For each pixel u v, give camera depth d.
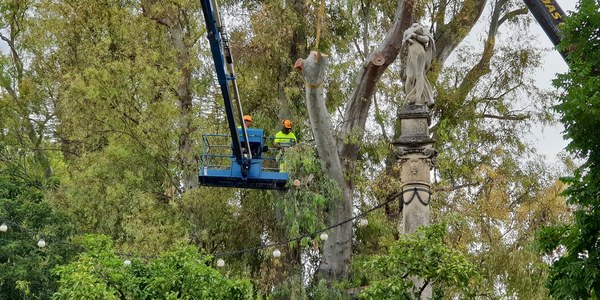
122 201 32.78
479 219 30.42
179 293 21.25
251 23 34.41
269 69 35.09
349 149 34.09
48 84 37.06
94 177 32.44
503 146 36.44
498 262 28.70
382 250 33.94
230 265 33.72
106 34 34.41
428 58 22.72
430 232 18.89
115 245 32.06
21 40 39.72
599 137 18.50
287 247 33.03
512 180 33.47
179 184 34.56
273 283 32.25
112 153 32.12
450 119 36.41
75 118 32.88
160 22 35.28
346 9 36.53
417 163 21.72
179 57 35.34
